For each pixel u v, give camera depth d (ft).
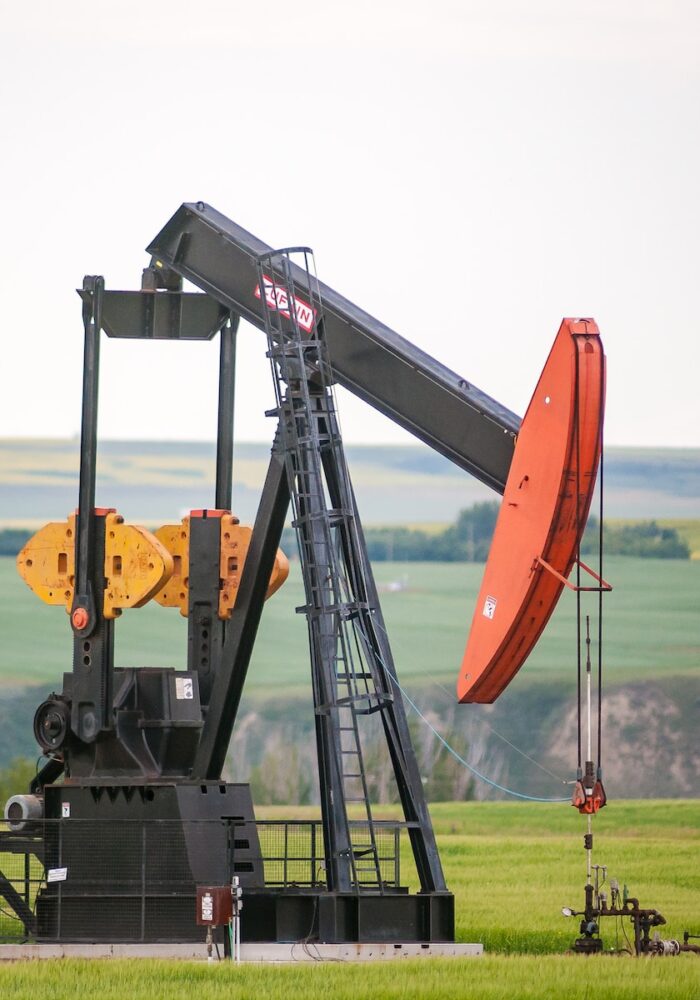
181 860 89.30
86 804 92.89
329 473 92.99
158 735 94.84
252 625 95.25
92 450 95.35
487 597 86.74
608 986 77.71
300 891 89.81
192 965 82.23
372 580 91.09
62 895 90.63
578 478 82.79
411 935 86.28
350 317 93.20
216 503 105.29
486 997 74.79
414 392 91.25
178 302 102.99
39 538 96.63
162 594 102.99
